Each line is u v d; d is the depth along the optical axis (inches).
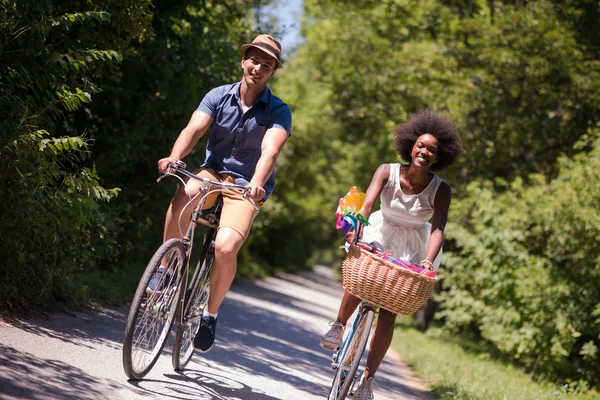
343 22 1316.4
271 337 518.6
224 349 390.3
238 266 1285.7
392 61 1167.0
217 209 281.7
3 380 208.1
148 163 566.3
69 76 367.6
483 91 1016.2
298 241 2260.1
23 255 323.3
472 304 774.5
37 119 341.4
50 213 330.6
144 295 242.5
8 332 273.6
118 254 511.2
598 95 975.6
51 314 337.7
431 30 1251.2
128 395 231.3
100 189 344.2
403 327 1055.6
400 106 1134.4
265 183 273.3
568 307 695.1
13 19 327.9
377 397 371.2
